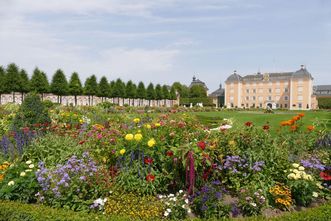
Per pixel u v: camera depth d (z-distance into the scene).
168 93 72.81
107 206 4.61
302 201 5.28
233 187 5.40
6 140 7.39
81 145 6.61
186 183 5.06
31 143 7.08
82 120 13.50
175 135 5.77
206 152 5.38
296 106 81.25
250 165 5.54
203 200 4.70
